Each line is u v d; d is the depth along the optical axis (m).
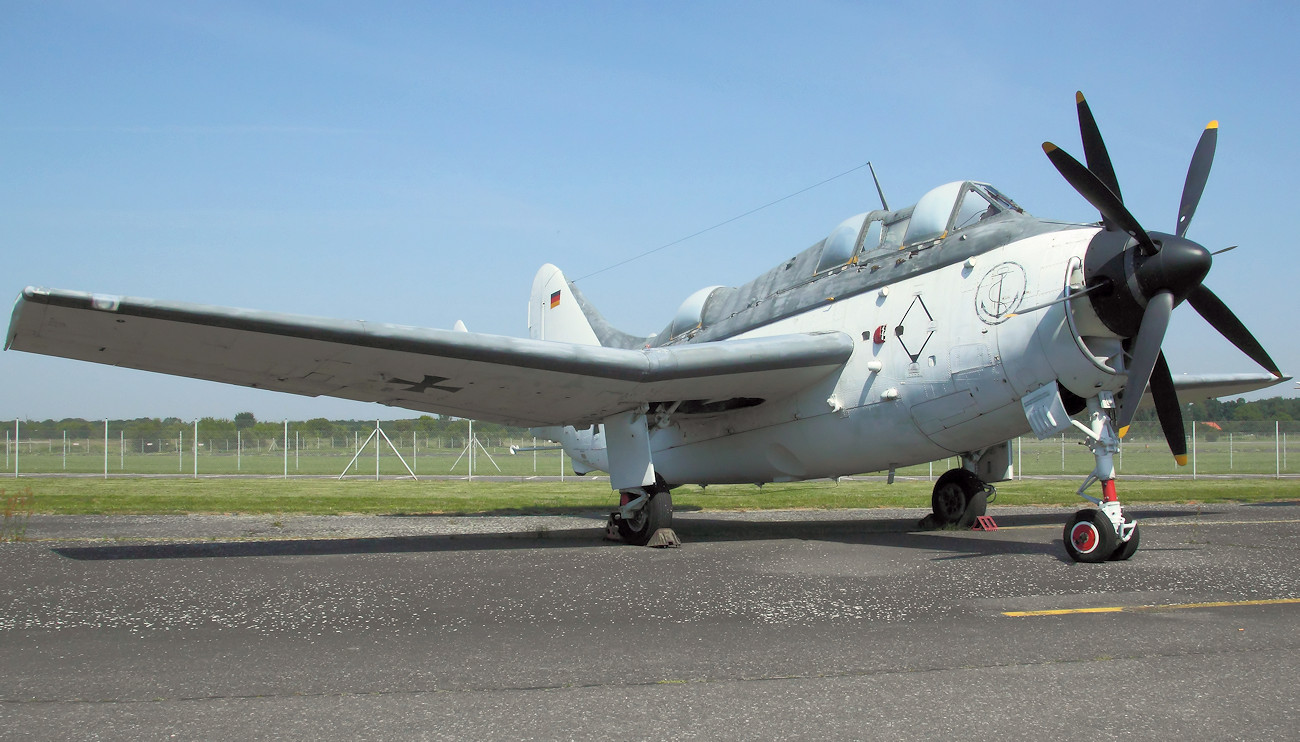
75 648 4.73
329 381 9.16
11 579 7.08
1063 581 6.73
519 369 8.78
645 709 3.67
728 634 5.00
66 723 3.50
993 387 8.66
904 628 5.11
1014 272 8.59
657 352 9.29
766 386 10.27
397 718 3.57
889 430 9.67
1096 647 4.62
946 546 9.17
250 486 23.11
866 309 10.00
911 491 20.48
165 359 8.36
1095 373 7.98
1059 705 3.68
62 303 6.93
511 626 5.26
